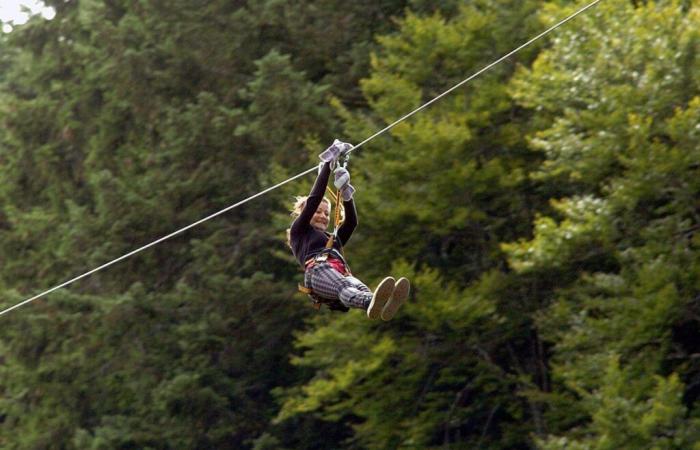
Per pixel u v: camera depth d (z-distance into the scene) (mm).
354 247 71688
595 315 66000
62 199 99375
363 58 82500
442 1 80625
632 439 55438
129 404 91500
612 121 57625
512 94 63156
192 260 90875
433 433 75500
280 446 91750
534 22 71438
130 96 90000
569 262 63938
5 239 96750
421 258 74938
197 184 87312
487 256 71812
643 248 58062
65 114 97125
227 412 89750
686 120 55375
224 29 88312
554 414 66125
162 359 86938
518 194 70562
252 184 87125
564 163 59875
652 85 57188
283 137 82188
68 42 99062
